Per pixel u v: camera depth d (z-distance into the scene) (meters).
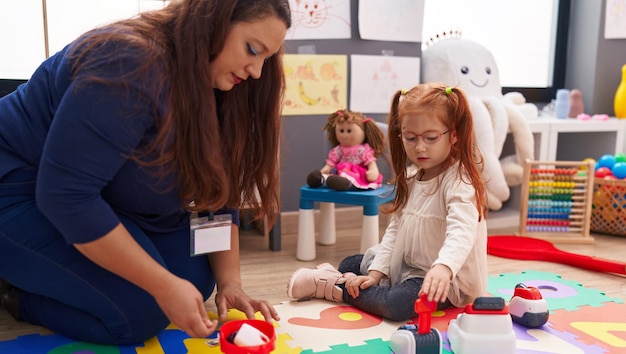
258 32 0.91
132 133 0.88
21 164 1.01
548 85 2.76
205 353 1.07
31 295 1.16
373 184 1.76
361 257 1.51
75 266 1.01
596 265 1.63
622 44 2.64
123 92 0.86
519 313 1.21
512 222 2.26
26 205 1.01
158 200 1.03
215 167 0.97
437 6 2.44
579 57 2.68
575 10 2.69
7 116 1.01
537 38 2.71
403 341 1.04
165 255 1.16
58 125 0.84
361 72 2.12
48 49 1.74
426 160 1.26
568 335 1.18
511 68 2.68
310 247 1.74
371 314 1.29
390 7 2.12
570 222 2.06
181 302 0.91
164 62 0.90
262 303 1.14
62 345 1.10
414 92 1.27
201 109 0.93
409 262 1.33
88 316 1.08
